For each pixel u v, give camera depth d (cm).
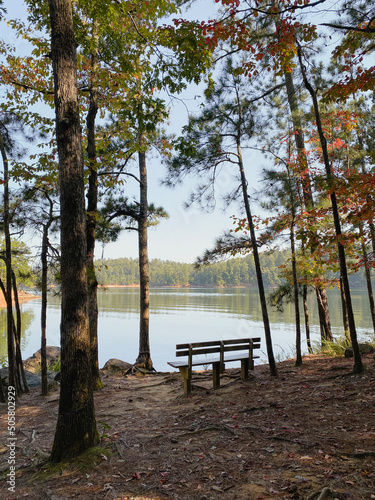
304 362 894
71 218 441
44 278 834
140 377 1033
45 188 830
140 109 683
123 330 2630
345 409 480
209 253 906
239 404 572
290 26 598
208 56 633
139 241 1276
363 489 294
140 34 629
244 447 400
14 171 751
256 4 570
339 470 326
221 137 796
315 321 2942
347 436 394
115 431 503
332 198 656
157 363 1567
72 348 427
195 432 459
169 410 603
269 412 509
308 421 454
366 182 530
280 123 952
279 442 401
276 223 892
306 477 321
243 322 3009
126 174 1016
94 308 858
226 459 375
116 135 940
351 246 917
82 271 441
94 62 838
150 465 380
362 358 786
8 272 757
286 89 1148
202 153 778
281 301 1066
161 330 2598
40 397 789
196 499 308
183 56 607
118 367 1139
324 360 880
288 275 1077
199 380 837
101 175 1015
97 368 847
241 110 816
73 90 459
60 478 371
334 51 601
